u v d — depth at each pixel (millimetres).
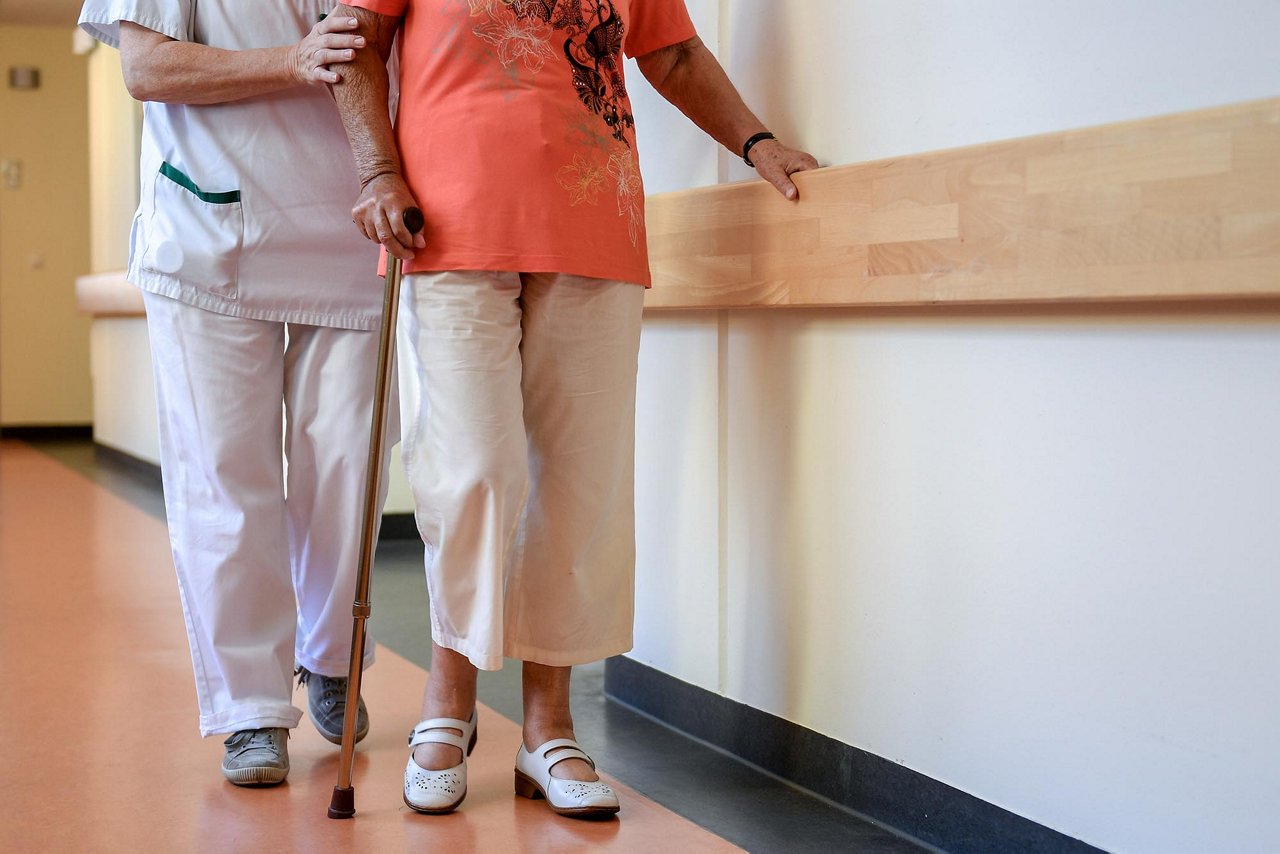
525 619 2033
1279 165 1407
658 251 2436
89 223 10117
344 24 1895
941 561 1956
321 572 2273
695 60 2184
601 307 1974
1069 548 1744
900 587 2037
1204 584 1577
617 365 2010
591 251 1930
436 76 1889
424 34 1894
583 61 1928
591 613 2043
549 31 1884
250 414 2129
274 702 2152
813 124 2172
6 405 10055
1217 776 1571
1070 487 1738
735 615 2434
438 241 1890
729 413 2416
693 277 2338
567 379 1979
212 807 2033
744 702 2420
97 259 8391
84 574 4207
